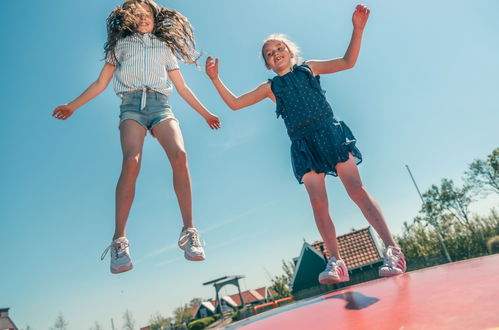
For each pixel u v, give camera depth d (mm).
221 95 2336
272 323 1013
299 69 2252
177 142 1969
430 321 575
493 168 20844
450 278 888
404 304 725
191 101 2283
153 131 2064
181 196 1899
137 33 2174
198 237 1831
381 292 950
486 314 540
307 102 2139
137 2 2223
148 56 2127
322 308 983
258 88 2379
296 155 2096
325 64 2270
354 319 725
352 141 2055
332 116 2137
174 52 2281
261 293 37562
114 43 2145
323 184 2025
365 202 1891
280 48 2424
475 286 722
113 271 1666
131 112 1981
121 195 1779
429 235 20719
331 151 2016
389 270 1586
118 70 2104
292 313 1098
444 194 21141
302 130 2109
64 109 2061
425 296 746
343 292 1248
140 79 2061
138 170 1883
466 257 19641
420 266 20031
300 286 17047
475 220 20547
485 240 19484
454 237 20516
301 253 17297
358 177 1955
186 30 2400
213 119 2283
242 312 21016
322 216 1945
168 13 2322
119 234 1724
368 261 14773
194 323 27594
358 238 15812
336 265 1776
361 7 2133
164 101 2111
